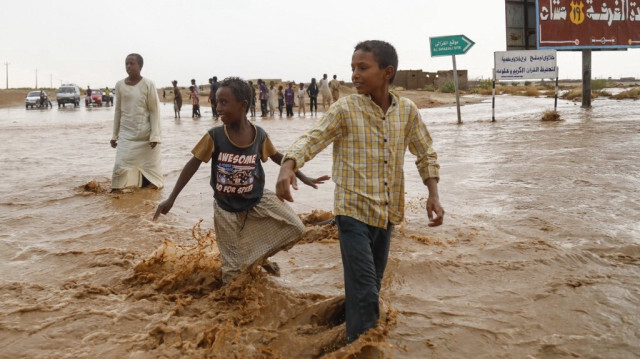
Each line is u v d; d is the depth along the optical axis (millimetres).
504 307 3635
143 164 7863
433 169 3146
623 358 2982
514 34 22672
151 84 7766
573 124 16375
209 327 3324
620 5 22609
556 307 3617
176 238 5371
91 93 54688
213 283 3982
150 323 3393
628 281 4059
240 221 3926
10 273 4402
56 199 7289
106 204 6930
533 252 4688
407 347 3107
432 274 4215
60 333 3283
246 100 3764
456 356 3021
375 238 3068
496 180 8016
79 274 4352
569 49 22578
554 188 7270
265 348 3039
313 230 5426
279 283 4070
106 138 17281
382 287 3992
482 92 50344
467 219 5844
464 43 18828
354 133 2963
